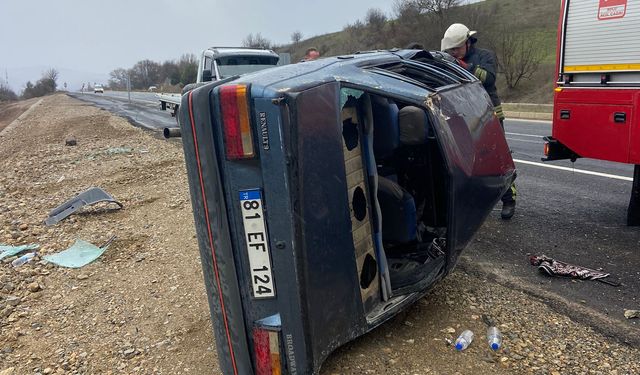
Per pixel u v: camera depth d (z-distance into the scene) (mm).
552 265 4344
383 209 3811
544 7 43500
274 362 2590
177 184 8812
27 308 4492
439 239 4023
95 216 7328
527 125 16938
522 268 4430
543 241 5035
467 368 3016
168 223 6582
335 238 2629
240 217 2496
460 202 3287
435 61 4641
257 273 2533
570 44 5363
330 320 2662
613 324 3441
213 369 3279
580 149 5426
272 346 2574
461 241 3398
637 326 3410
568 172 7957
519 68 34219
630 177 7371
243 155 2408
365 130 3029
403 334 3395
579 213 5836
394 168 4270
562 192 6770
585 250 4758
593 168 8148
